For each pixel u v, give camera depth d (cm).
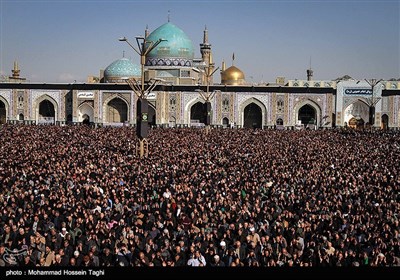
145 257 1309
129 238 1479
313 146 4356
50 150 3594
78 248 1398
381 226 1664
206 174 2655
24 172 2555
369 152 3938
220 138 4966
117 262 1334
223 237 1539
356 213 1856
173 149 3859
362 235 1592
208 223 1720
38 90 7725
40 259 1297
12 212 1745
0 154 3341
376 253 1373
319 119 7462
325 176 2669
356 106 7469
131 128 6212
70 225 1638
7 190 2191
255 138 5072
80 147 3912
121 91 7500
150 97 7438
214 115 7569
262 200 2123
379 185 2462
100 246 1470
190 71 8006
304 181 2505
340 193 2206
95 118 7544
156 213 1783
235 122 7544
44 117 7875
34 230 1583
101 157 3253
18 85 7700
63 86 7669
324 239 1513
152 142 4356
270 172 2755
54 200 1922
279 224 1664
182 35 8106
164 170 2756
